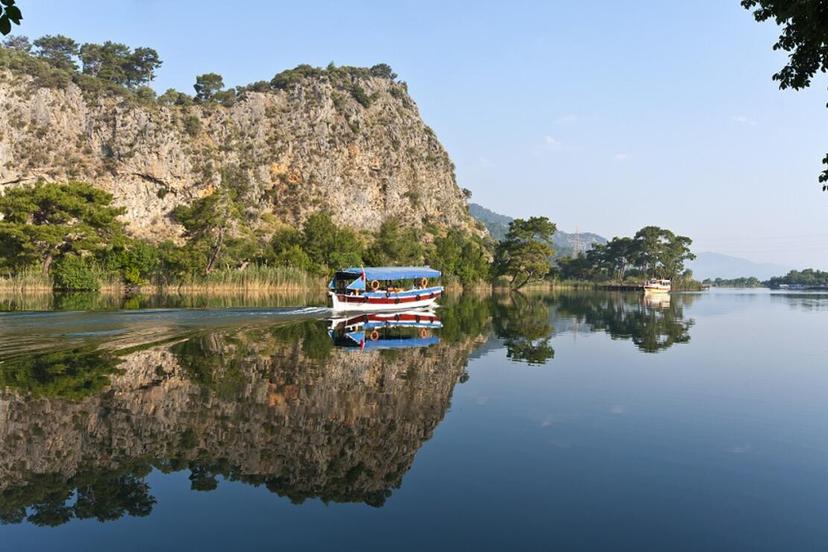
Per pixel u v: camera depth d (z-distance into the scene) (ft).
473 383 51.90
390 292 147.02
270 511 24.97
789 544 22.16
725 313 156.76
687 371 58.90
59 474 28.81
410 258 328.29
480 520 24.14
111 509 25.08
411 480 28.45
